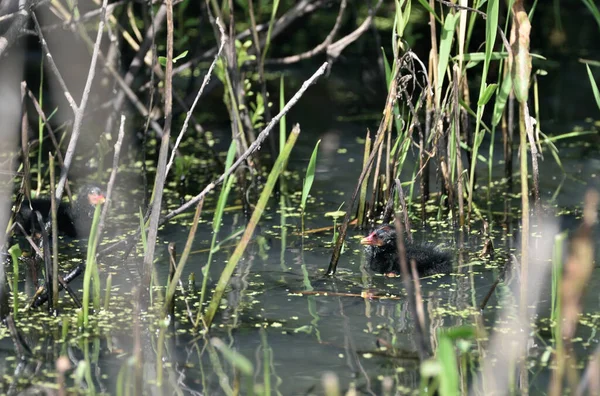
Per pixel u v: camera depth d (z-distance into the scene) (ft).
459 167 40.93
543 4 85.30
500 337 28.55
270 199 47.75
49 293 31.40
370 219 42.14
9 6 38.96
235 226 42.80
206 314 29.58
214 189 49.83
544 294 32.60
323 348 27.94
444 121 42.83
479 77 72.64
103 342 28.73
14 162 49.73
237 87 48.98
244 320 30.50
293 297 32.83
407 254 35.50
